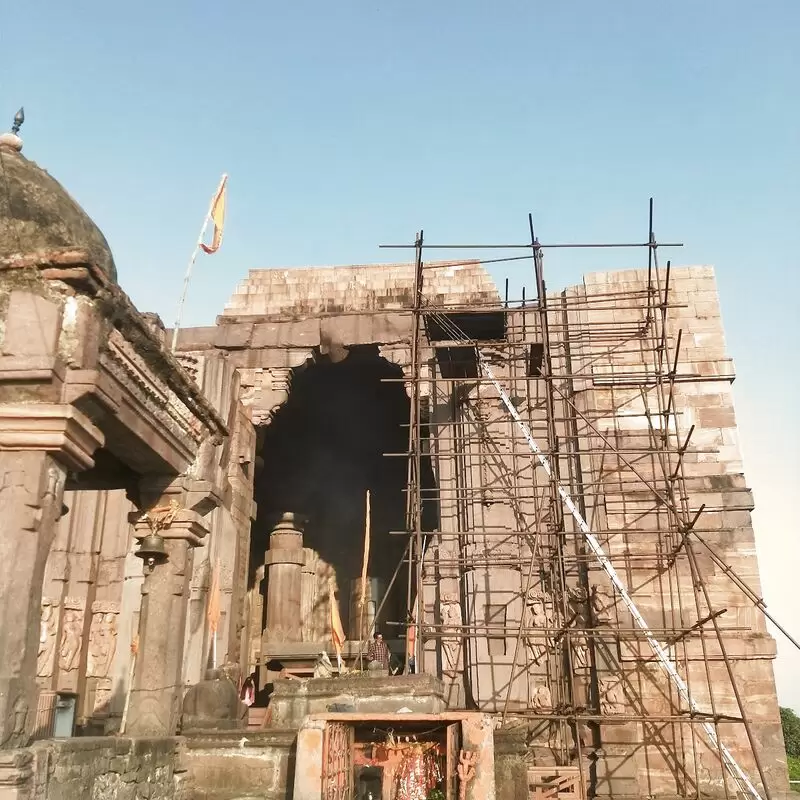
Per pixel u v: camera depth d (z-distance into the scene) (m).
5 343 8.46
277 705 18.23
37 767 7.76
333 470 39.12
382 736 12.84
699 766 22.58
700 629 20.97
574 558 22.88
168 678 11.62
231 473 27.25
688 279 27.69
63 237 9.23
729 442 25.75
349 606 36.31
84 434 8.72
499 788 12.84
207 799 13.09
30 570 8.02
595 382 26.59
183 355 26.72
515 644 24.92
